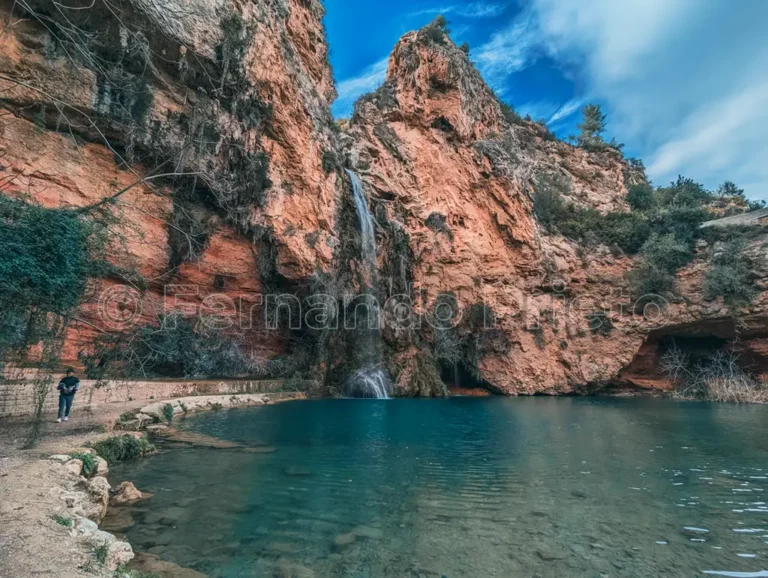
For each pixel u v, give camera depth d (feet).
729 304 83.35
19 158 45.06
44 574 9.64
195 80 57.11
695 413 55.57
